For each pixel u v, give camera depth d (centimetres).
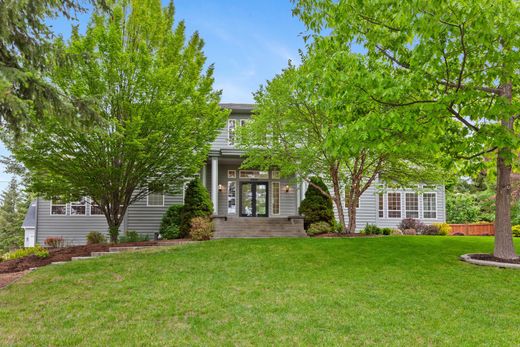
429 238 1147
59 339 450
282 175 1485
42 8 717
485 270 750
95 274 786
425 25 600
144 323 508
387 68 782
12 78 635
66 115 759
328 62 745
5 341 445
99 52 1077
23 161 1132
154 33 1269
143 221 1761
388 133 744
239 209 1909
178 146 1249
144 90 1138
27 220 2264
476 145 780
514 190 1602
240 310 554
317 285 680
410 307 558
